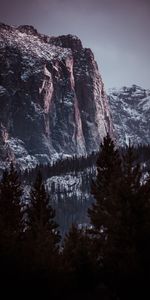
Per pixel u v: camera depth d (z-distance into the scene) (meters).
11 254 24.92
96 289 27.48
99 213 36.66
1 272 24.17
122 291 25.53
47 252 27.23
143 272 25.25
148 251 26.12
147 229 26.73
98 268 28.64
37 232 39.22
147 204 27.98
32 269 24.80
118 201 28.36
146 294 25.20
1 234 26.95
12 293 24.14
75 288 27.20
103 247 29.12
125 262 25.64
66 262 27.34
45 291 24.92
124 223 27.44
